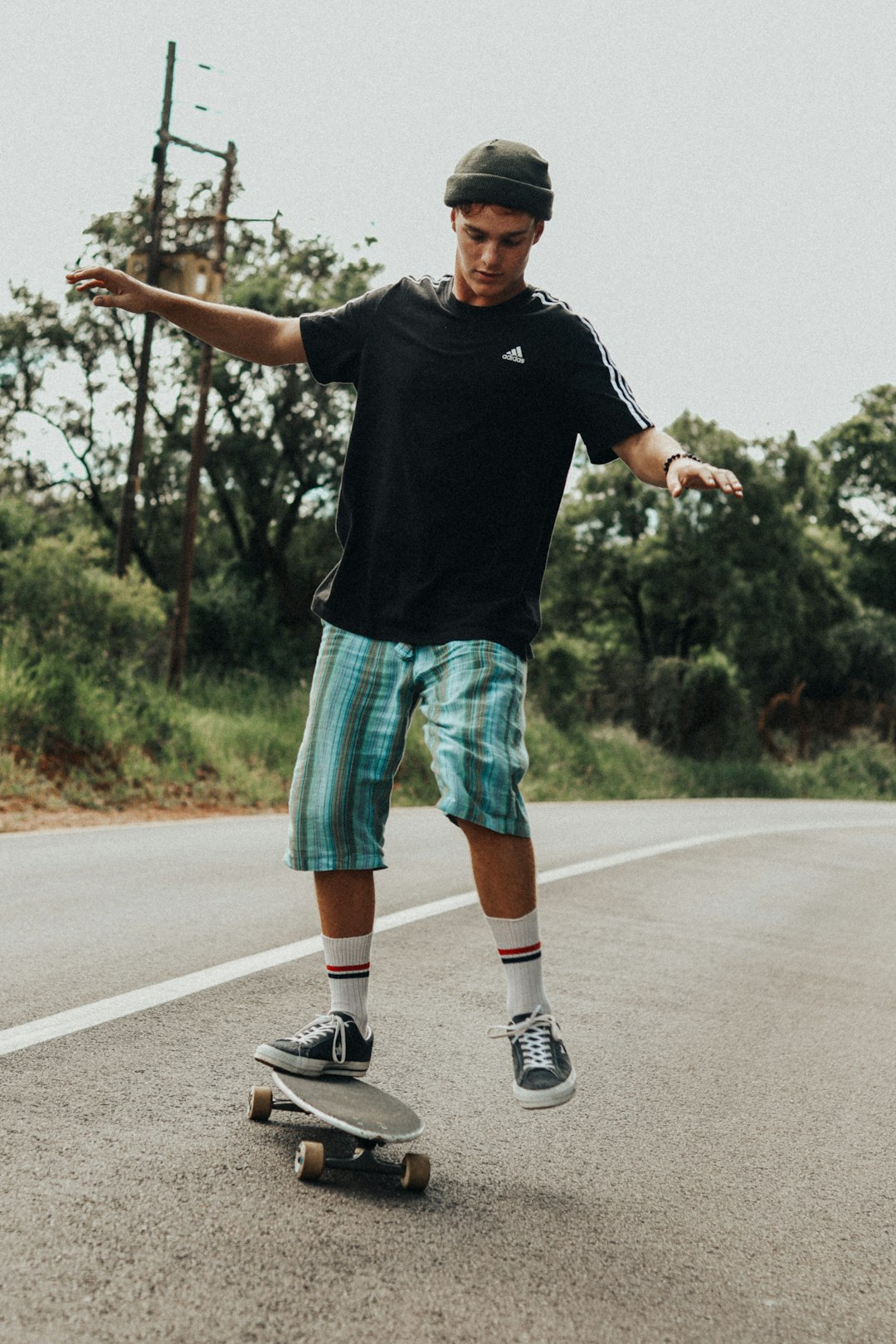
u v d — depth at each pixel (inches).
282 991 176.1
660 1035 175.2
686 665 1298.0
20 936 204.5
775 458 1379.2
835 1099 151.0
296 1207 99.2
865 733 1621.6
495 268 107.5
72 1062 134.6
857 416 2433.6
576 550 1405.0
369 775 114.0
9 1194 96.9
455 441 110.7
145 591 628.7
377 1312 83.0
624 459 110.8
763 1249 102.3
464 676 109.5
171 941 208.4
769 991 211.8
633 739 1202.0
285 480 1097.4
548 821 549.6
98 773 516.7
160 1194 99.1
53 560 612.1
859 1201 116.6
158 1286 83.5
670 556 1349.7
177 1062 137.6
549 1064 107.7
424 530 111.9
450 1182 109.9
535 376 110.0
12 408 1119.0
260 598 1078.4
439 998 183.6
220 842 366.3
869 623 1752.0
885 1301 94.3
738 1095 148.9
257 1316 80.7
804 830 612.4
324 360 117.9
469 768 107.4
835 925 299.4
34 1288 81.9
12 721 504.7
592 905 297.0
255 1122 119.3
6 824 406.0
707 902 320.8
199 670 938.7
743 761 1301.7
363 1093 111.4
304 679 1003.3
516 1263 93.5
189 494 756.6
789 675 1627.7
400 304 114.9
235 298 1040.8
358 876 114.5
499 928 109.9
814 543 1469.0
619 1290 90.9
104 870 291.6
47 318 1099.3
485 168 105.6
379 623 114.1
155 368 1099.9
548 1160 119.5
